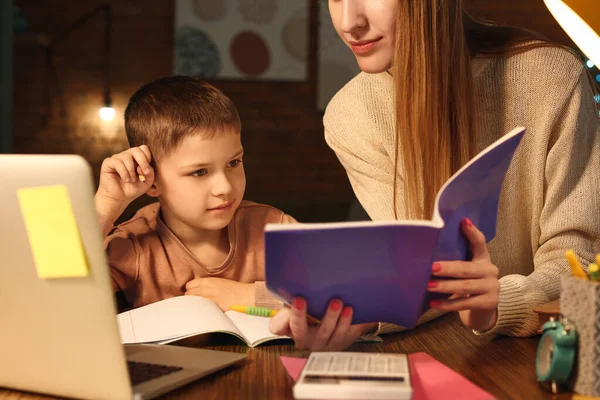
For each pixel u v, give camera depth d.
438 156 1.14
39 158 0.75
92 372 0.78
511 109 1.24
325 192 5.85
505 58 1.25
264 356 0.99
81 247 0.75
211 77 5.82
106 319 0.76
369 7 1.13
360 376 0.75
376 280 0.83
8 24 3.49
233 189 1.31
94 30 5.77
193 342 1.07
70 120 5.75
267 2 5.80
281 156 5.86
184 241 1.38
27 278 0.78
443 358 0.97
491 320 1.03
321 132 5.85
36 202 0.75
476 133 1.17
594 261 1.14
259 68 5.82
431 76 1.12
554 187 1.19
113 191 1.30
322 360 0.82
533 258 1.32
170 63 5.81
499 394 0.80
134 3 5.79
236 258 1.38
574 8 1.00
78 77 5.76
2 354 0.84
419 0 1.10
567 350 0.79
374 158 1.42
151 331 1.05
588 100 1.23
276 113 5.84
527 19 5.58
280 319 0.92
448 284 0.87
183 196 1.28
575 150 1.20
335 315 0.87
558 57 1.22
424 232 0.77
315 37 5.82
